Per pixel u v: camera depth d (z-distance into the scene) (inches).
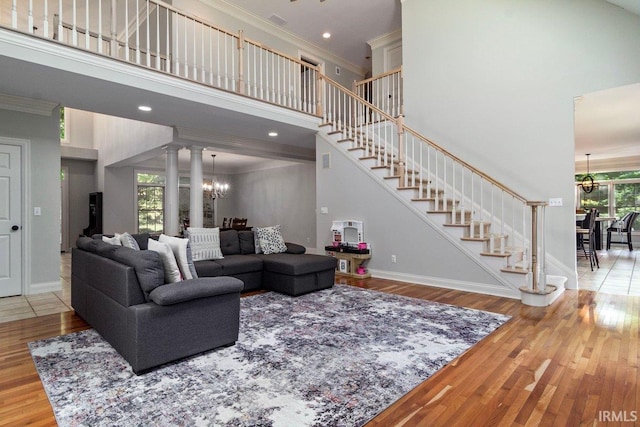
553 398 75.8
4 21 234.1
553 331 116.6
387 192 207.9
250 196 461.7
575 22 176.7
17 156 171.6
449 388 80.4
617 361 93.7
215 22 250.2
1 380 84.6
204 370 89.2
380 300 157.6
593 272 220.8
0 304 155.4
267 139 278.1
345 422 67.3
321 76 247.8
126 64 154.4
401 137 204.5
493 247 177.8
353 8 265.3
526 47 192.5
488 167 205.5
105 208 367.9
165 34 236.7
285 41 300.7
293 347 103.8
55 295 172.1
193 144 249.4
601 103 185.8
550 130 184.2
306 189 388.5
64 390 79.6
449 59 222.4
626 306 145.4
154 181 420.8
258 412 70.5
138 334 86.0
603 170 366.0
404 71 244.8
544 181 185.8
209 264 162.6
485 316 133.2
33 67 133.6
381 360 94.9
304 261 169.6
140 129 281.7
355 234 223.8
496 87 203.2
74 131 378.6
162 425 66.2
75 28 142.6
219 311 101.7
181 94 173.8
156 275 92.7
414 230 196.5
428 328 120.0
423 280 192.9
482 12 209.0
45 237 179.2
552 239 182.9
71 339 112.0
